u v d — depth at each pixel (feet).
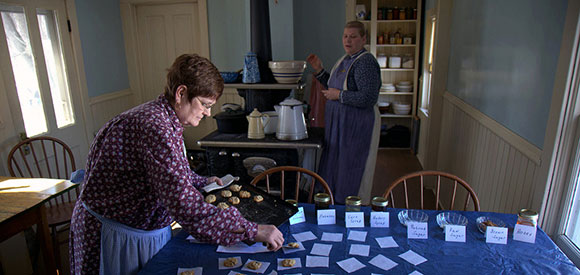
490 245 4.38
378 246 4.40
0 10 8.07
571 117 4.57
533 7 5.32
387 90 15.99
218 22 12.46
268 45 9.05
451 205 5.78
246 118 8.85
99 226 4.00
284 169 6.11
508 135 6.01
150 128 3.48
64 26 10.02
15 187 6.15
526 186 5.42
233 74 8.93
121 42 12.76
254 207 4.82
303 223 4.99
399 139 16.14
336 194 8.73
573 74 4.40
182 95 3.62
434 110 11.02
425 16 14.32
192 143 14.06
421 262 4.05
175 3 12.62
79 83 10.64
